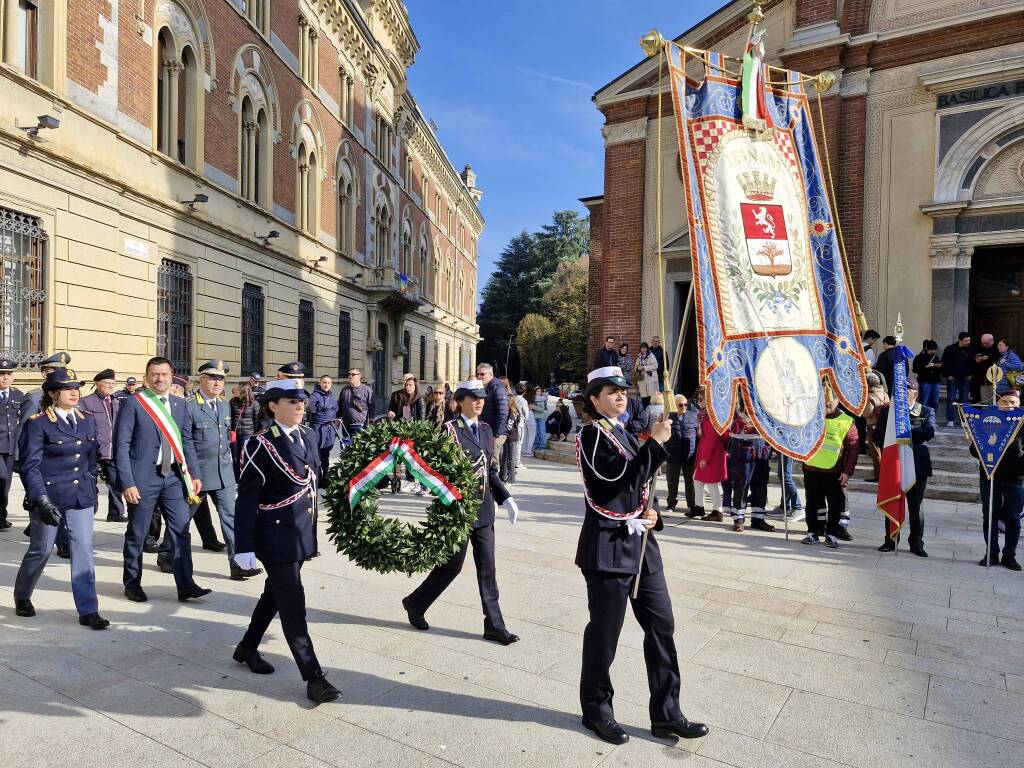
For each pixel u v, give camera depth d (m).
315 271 24.27
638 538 3.71
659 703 3.66
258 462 4.09
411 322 39.44
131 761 3.31
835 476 8.01
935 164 14.05
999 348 12.73
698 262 5.86
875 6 14.73
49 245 11.56
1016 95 13.29
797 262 6.50
